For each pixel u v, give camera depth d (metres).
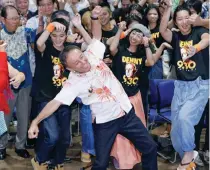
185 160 3.31
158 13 4.21
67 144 3.26
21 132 3.69
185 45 3.27
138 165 3.59
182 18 3.21
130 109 3.07
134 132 3.08
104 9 3.83
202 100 3.29
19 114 3.65
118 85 3.03
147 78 3.50
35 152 3.60
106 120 2.98
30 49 3.63
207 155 3.62
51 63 3.16
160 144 3.96
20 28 3.48
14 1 4.07
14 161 3.68
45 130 3.14
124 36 3.33
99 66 2.95
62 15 3.40
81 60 2.81
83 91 2.90
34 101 3.52
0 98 2.55
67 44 3.20
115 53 3.34
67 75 3.19
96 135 3.02
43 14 3.73
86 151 3.23
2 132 2.70
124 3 5.18
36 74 3.24
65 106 3.16
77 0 4.73
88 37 3.22
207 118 3.57
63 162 3.36
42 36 3.06
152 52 3.56
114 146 3.24
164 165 3.62
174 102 3.37
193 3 3.79
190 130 3.24
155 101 3.76
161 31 3.31
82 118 3.09
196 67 3.26
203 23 3.26
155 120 3.78
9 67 2.72
